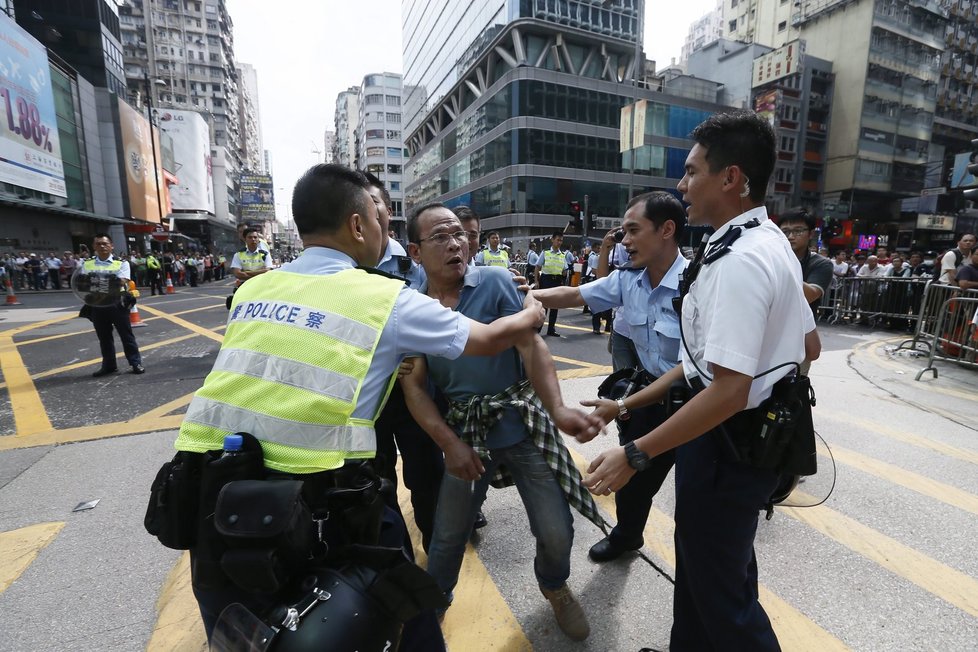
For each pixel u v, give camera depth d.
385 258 2.52
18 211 21.84
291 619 0.88
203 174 51.16
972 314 5.88
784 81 41.91
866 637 1.81
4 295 17.62
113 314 5.59
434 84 54.03
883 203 46.25
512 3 34.41
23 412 4.36
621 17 37.12
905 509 2.72
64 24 29.86
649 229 2.10
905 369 5.96
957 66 48.59
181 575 2.17
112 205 30.33
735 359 1.09
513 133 34.53
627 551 2.31
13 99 19.41
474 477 1.60
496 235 8.21
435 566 1.81
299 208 1.21
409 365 1.60
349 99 113.25
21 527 2.53
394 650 0.99
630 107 19.09
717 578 1.30
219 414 1.01
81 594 2.04
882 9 41.56
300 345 1.02
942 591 2.06
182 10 73.12
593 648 1.79
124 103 31.41
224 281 30.56
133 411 4.38
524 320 1.34
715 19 95.19
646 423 2.16
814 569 2.21
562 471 1.70
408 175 70.00
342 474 1.01
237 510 0.88
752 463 1.21
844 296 10.16
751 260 1.13
